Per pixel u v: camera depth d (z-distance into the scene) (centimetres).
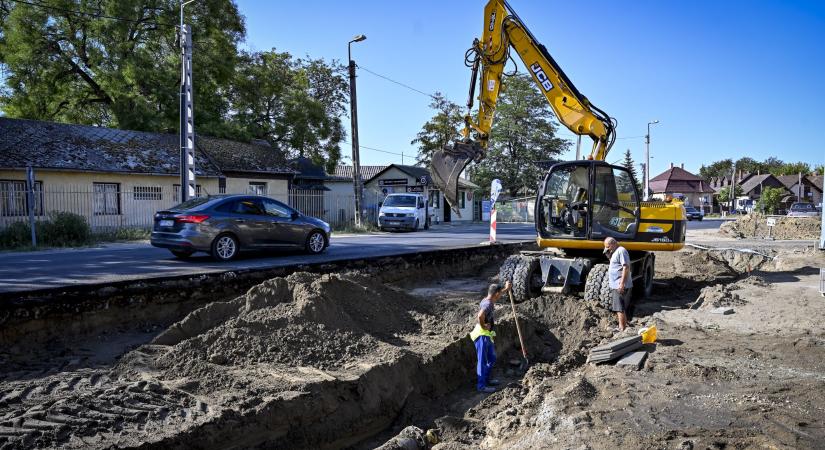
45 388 541
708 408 541
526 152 5356
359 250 1579
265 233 1308
